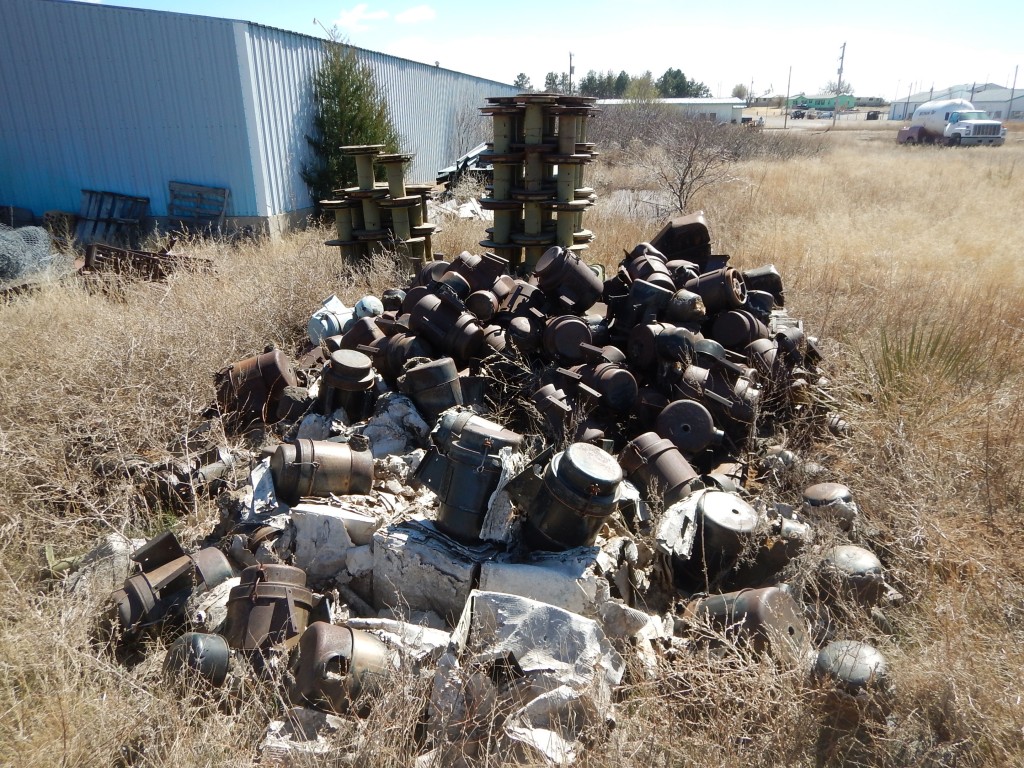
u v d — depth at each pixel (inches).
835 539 152.6
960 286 338.3
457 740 111.0
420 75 909.8
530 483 139.9
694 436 178.5
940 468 181.8
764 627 126.7
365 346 215.3
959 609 135.9
